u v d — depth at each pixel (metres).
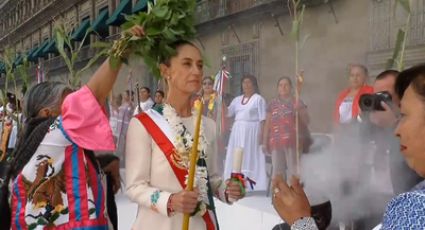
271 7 5.08
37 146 1.64
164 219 1.62
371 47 3.63
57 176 1.64
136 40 1.63
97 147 1.62
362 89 2.53
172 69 1.68
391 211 0.92
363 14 3.77
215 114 4.39
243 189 1.73
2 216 1.69
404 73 1.06
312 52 3.72
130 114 7.23
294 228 1.22
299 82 2.27
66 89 1.81
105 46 1.70
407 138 1.00
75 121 1.62
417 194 0.89
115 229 1.87
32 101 1.77
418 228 0.85
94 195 1.67
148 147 1.63
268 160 5.11
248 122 5.12
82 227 1.62
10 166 1.70
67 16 21.42
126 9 13.75
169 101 1.73
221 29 6.74
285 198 1.27
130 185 1.62
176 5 1.64
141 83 7.52
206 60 1.74
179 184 1.61
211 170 1.79
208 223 1.65
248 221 3.79
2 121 5.56
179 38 1.70
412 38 3.58
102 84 1.66
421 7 3.71
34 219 1.62
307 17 3.95
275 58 5.16
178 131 1.63
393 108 1.66
